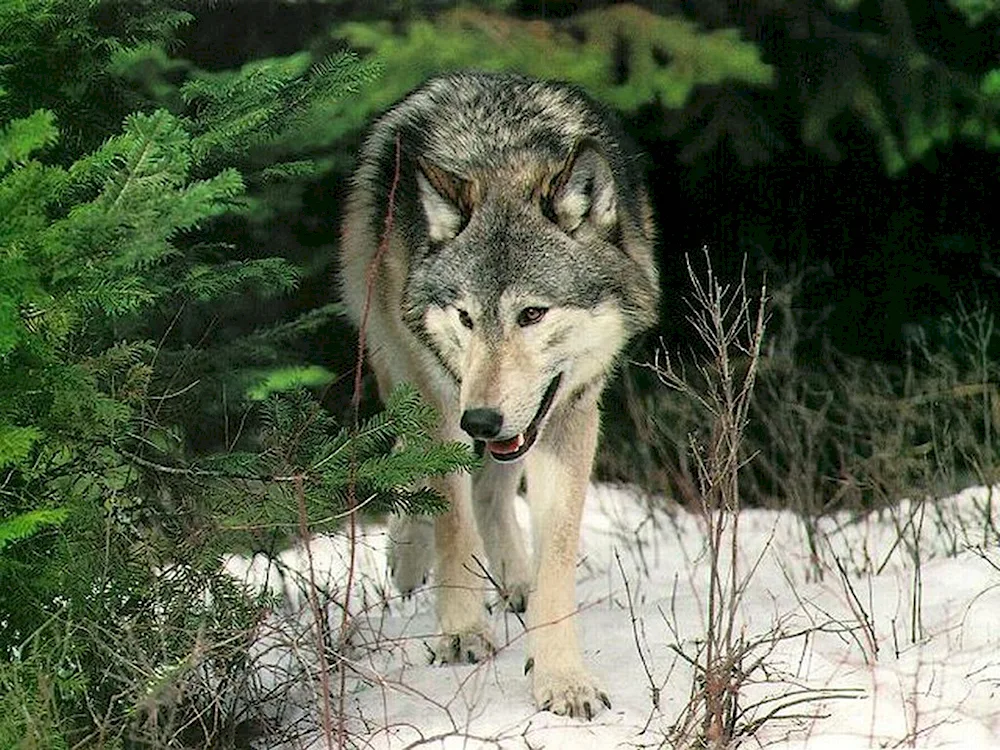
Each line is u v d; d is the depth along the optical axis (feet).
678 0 57.41
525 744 28.66
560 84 38.65
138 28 33.19
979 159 66.64
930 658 32.50
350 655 35.12
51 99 31.81
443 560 35.45
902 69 57.16
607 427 63.00
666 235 68.18
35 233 25.29
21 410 27.22
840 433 58.65
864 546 41.39
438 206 34.24
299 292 56.24
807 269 60.95
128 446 31.24
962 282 67.00
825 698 28.45
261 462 30.50
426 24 50.78
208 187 26.12
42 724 25.43
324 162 48.49
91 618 27.84
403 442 31.40
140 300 29.19
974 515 44.98
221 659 29.07
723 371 29.71
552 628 32.12
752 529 48.88
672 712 30.86
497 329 32.94
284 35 58.13
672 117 57.36
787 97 63.05
